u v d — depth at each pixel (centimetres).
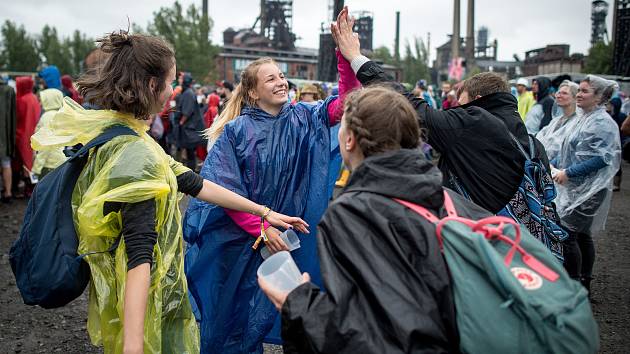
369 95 150
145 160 170
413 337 122
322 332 125
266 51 6831
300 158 264
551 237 264
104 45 177
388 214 135
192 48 4344
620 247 574
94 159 174
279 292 140
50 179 179
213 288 261
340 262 133
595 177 380
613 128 377
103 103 178
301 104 276
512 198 257
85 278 177
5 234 591
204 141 943
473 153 244
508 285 120
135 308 162
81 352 335
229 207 219
